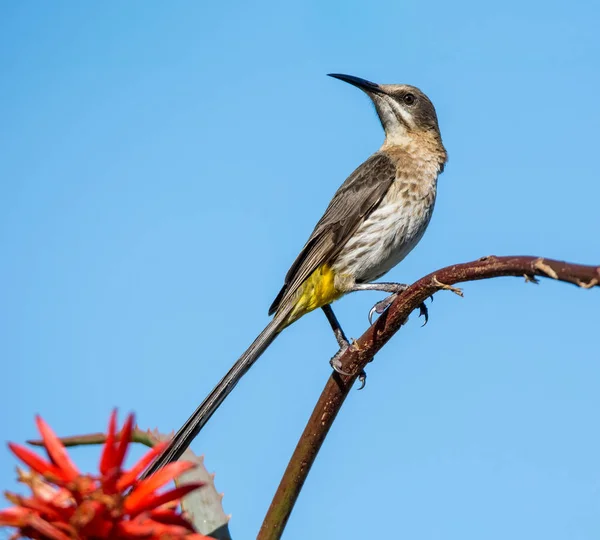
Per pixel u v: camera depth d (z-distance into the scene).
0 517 4.10
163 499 4.33
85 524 4.08
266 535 6.70
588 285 5.18
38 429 4.36
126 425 4.28
